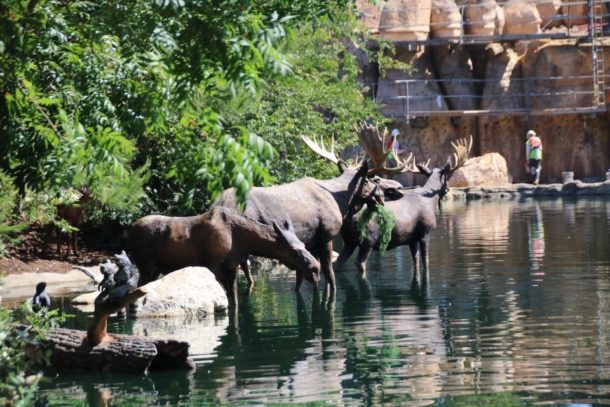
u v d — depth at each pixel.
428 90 60.44
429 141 60.81
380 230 27.03
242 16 10.47
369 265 30.02
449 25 60.12
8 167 13.55
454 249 32.62
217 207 23.02
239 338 19.05
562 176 60.47
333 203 25.14
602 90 60.44
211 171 11.50
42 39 12.25
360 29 47.72
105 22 11.83
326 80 39.22
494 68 61.41
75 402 14.50
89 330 16.30
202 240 22.67
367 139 28.61
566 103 60.03
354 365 16.38
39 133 12.98
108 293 16.92
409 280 26.30
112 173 14.27
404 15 59.56
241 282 27.31
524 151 61.41
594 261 27.84
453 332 18.83
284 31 10.71
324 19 16.50
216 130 11.31
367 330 19.44
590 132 60.78
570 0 63.25
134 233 23.17
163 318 21.59
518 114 60.16
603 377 14.91
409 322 20.12
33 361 13.05
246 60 10.41
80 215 30.88
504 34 61.53
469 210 48.34
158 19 10.69
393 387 14.82
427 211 28.52
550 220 41.00
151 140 29.22
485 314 20.59
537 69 61.00
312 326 20.11
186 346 16.34
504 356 16.55
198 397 14.65
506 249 31.81
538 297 22.28
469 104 61.31
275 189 24.44
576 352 16.59
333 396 14.47
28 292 25.97
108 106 13.17
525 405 13.60
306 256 22.94
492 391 14.37
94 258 31.86
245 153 11.12
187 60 10.68
